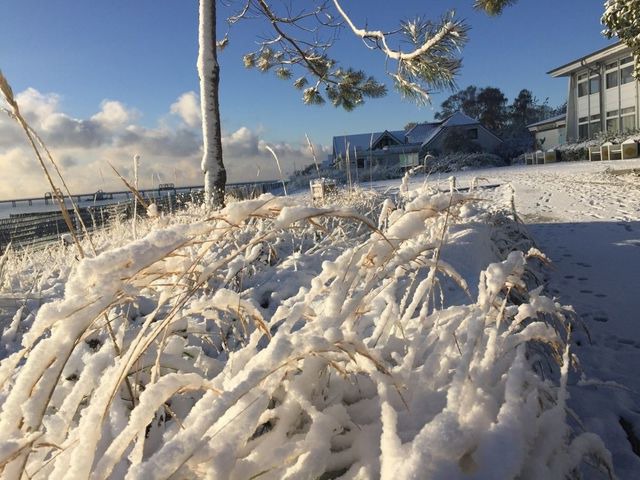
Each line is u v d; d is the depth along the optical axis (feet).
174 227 4.15
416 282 10.83
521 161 138.31
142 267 3.89
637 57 49.55
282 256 16.10
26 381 3.61
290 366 4.38
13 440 3.17
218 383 4.50
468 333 4.28
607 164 82.79
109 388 3.69
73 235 4.68
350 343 4.09
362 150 152.25
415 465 3.21
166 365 5.65
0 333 11.73
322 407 4.59
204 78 30.86
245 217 4.31
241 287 12.23
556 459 4.09
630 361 10.02
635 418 7.61
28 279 17.01
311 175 101.81
